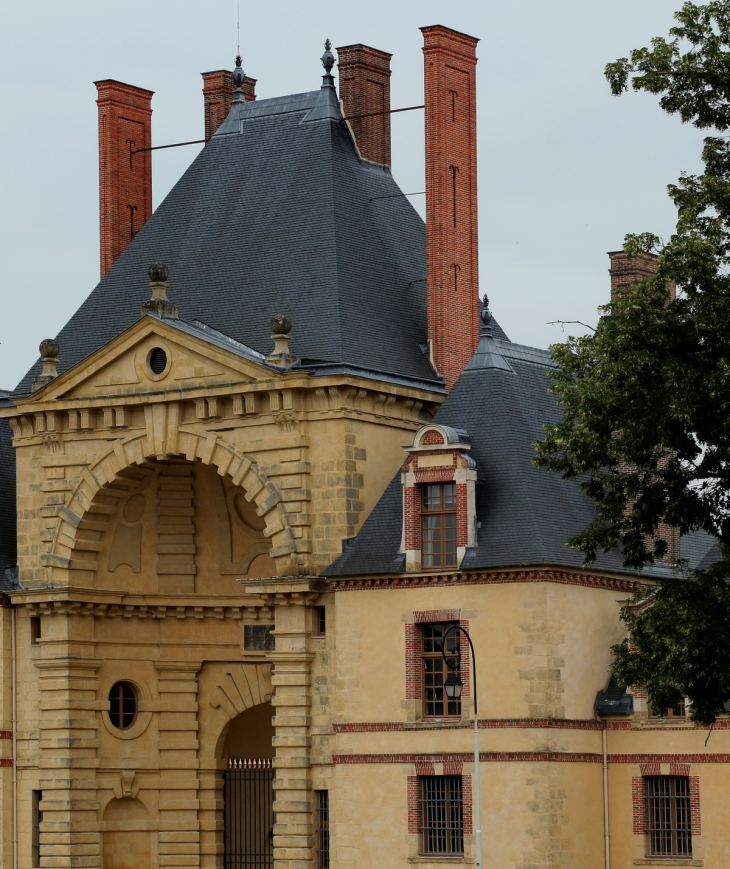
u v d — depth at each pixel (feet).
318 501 414.21
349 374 411.75
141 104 499.10
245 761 455.22
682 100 345.10
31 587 445.37
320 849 409.28
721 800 379.96
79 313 464.65
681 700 344.90
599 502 344.49
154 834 451.12
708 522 341.00
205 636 457.68
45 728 441.27
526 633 384.68
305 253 439.22
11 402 453.17
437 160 443.32
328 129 458.09
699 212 340.18
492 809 384.27
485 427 406.41
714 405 330.95
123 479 439.22
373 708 399.85
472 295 451.12
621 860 390.42
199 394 424.46
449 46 447.42
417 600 397.19
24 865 443.32
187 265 455.63
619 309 334.24
